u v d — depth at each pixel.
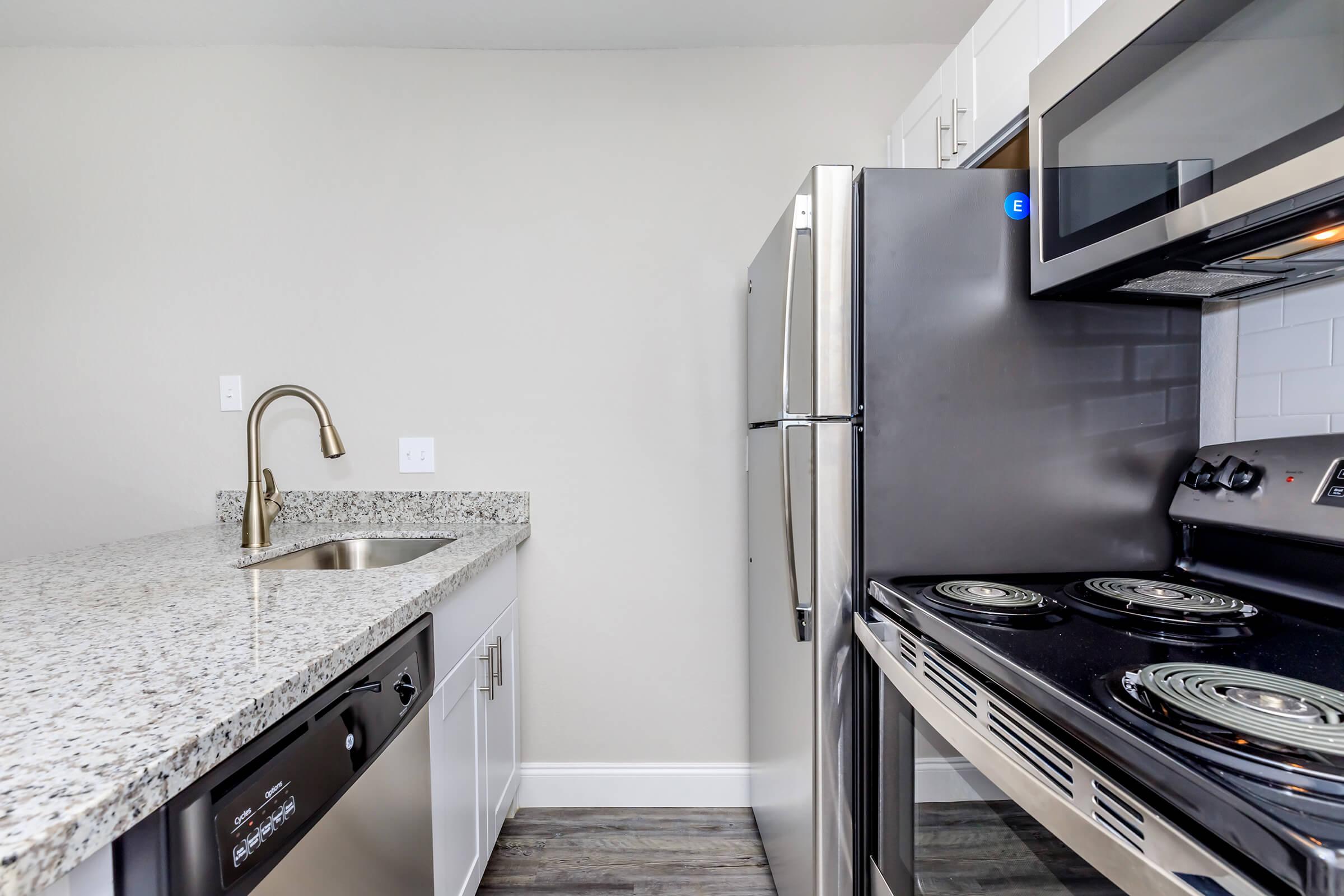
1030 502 1.15
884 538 1.14
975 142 1.33
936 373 1.14
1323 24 0.61
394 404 1.87
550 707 1.89
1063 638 0.80
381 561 1.69
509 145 1.85
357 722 0.78
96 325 1.85
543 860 1.62
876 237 1.13
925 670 0.91
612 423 1.88
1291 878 0.40
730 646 1.88
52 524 1.86
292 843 0.63
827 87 1.85
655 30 1.78
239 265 1.85
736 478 1.88
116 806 0.43
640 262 1.86
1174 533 1.16
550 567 1.88
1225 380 1.16
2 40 1.80
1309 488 0.92
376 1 1.65
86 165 1.84
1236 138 0.71
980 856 0.80
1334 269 0.92
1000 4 1.23
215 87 1.84
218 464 1.87
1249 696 0.59
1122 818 0.56
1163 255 0.86
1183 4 0.78
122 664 0.67
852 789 1.17
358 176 1.85
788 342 1.25
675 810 1.86
